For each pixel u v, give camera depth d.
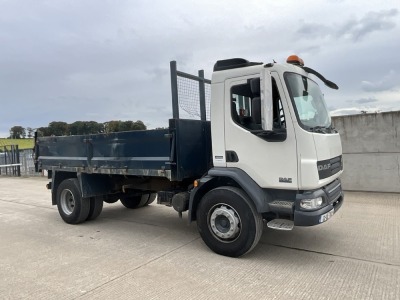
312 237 5.68
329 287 3.83
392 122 8.95
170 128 5.24
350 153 9.58
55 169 7.45
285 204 4.55
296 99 4.55
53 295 3.82
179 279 4.16
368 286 3.83
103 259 4.94
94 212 7.18
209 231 5.01
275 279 4.08
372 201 8.23
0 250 5.48
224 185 5.15
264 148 4.61
